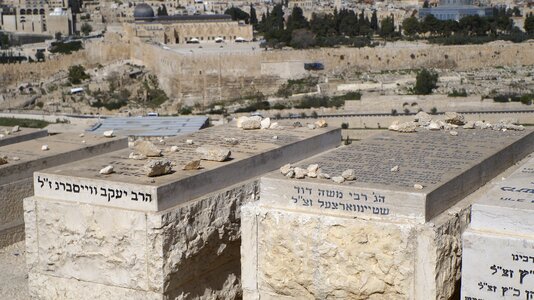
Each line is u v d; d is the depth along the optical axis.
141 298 22.19
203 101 134.00
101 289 22.77
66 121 119.94
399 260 19.84
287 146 28.03
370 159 24.31
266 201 21.92
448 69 144.38
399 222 20.06
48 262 23.55
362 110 102.88
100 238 22.56
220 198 23.98
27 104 138.88
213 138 29.52
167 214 21.81
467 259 19.03
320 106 106.12
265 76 138.50
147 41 162.50
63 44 196.00
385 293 20.14
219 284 24.34
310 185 21.22
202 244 23.17
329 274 20.67
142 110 130.12
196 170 24.06
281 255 21.27
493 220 19.05
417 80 112.44
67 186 23.27
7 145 33.69
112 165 24.92
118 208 22.41
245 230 21.77
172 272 22.05
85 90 145.50
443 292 19.89
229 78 137.75
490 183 24.50
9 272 28.27
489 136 28.22
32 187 31.34
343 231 20.41
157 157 26.03
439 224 19.86
